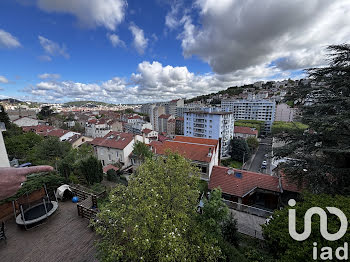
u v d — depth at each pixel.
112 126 64.00
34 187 10.02
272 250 6.74
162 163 8.93
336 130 9.47
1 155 7.50
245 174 16.33
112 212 6.28
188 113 52.38
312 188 9.34
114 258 5.54
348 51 9.78
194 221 7.14
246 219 12.73
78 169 16.38
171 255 4.91
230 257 6.88
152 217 5.54
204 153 19.73
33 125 52.50
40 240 7.92
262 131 64.25
